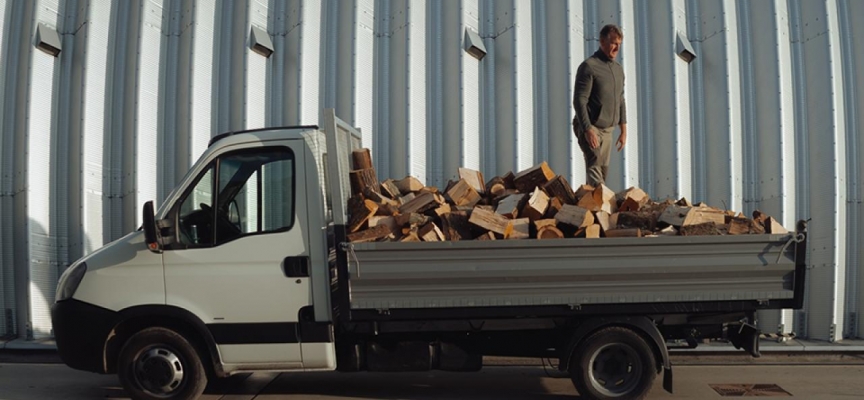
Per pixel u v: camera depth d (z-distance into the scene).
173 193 5.29
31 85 7.83
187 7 8.27
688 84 8.54
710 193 8.45
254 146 5.32
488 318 5.21
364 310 5.03
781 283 4.99
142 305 5.15
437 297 4.95
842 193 8.26
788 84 8.41
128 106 8.06
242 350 5.16
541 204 5.26
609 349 5.22
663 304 5.07
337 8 8.49
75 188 7.90
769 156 8.35
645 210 5.47
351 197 5.46
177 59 8.27
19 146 7.86
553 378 6.62
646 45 8.59
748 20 8.57
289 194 5.26
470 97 8.38
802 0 8.55
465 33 8.41
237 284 5.14
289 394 5.93
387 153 8.37
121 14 8.23
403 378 6.64
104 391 6.04
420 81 8.40
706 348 7.59
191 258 5.18
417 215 5.19
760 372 6.81
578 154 8.36
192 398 5.19
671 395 5.79
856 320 8.21
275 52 8.40
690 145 8.48
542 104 8.49
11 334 7.85
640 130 8.53
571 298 4.97
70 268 5.49
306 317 5.15
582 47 8.52
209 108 8.22
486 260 4.91
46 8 8.00
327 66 8.41
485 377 6.66
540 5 8.56
